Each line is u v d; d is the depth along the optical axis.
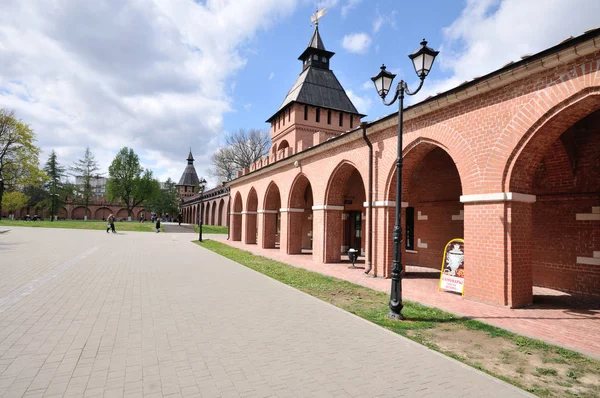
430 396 3.59
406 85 6.91
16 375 3.80
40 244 19.31
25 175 42.59
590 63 5.87
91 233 31.19
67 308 6.57
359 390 3.68
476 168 7.93
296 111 24.47
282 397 3.48
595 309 7.27
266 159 21.30
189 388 3.61
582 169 9.02
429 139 9.36
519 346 5.18
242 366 4.21
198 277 10.34
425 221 13.96
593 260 8.71
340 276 11.27
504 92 7.37
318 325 5.93
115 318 6.01
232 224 27.59
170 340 5.02
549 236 9.70
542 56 6.36
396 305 6.55
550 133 6.92
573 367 4.48
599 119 8.41
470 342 5.33
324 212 14.66
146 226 45.16
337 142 13.41
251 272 11.53
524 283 7.43
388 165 10.95
